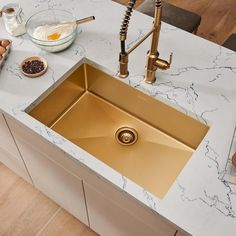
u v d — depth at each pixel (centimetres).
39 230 192
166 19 214
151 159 141
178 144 143
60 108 150
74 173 133
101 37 151
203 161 114
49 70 139
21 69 138
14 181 208
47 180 166
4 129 149
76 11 161
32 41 145
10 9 151
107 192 123
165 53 144
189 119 132
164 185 132
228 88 133
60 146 118
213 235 99
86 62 146
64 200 173
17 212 198
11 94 132
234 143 118
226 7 313
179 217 102
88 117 153
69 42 145
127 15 103
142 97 140
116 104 156
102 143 148
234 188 107
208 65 140
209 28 296
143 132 150
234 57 143
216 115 125
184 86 134
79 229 192
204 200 105
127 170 139
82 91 158
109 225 154
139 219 123
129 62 142
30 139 136
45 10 155
